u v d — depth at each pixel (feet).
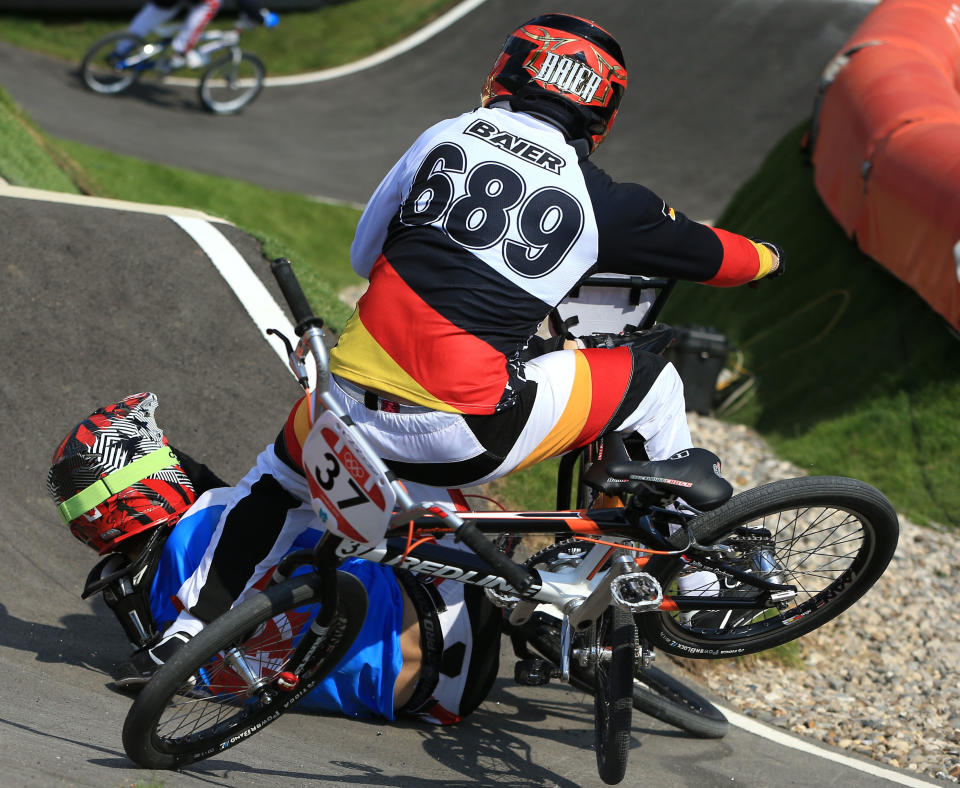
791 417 115.14
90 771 25.68
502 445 29.99
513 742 39.55
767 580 36.32
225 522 36.42
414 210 29.84
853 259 130.41
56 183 117.70
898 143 116.88
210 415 61.52
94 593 38.22
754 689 58.34
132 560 38.52
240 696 33.78
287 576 32.32
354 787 30.76
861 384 112.27
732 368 127.95
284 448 35.47
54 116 218.38
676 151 254.88
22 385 57.26
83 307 63.67
